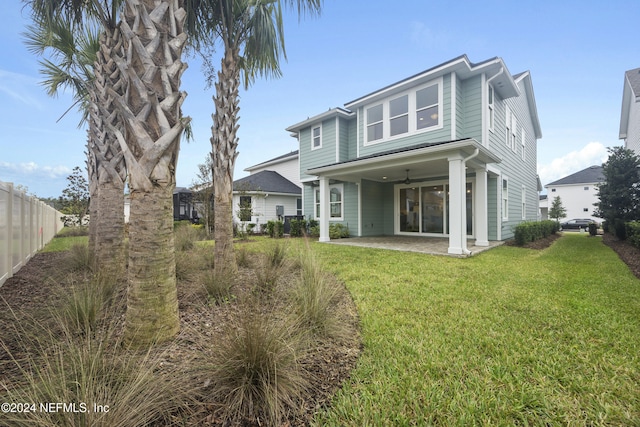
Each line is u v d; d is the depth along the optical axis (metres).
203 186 12.22
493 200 9.73
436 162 7.47
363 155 11.24
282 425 1.58
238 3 4.73
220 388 1.73
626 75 13.02
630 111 13.95
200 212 13.12
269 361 1.80
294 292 3.32
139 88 2.22
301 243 9.43
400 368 2.13
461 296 3.79
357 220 12.01
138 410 1.42
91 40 5.59
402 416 1.65
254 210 16.12
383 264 5.87
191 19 4.66
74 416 1.29
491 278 4.71
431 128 9.18
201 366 1.85
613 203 10.31
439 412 1.69
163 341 2.30
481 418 1.65
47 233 9.53
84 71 6.01
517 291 3.99
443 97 8.89
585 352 2.32
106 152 4.48
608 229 11.95
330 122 12.90
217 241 4.68
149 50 2.27
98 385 1.44
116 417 1.35
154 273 2.31
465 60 8.16
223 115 4.76
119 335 2.41
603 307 3.31
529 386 1.91
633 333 2.63
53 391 1.36
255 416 1.62
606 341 2.49
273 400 1.65
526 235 8.91
